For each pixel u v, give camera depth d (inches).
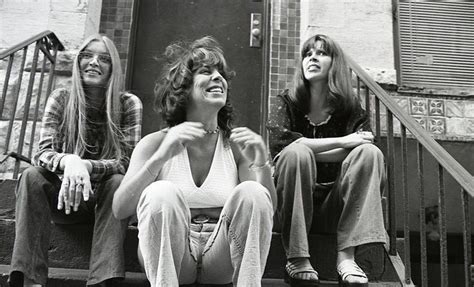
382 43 167.2
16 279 89.6
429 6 180.5
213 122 93.8
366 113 114.6
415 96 164.9
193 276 85.7
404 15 179.5
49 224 94.7
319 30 167.3
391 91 164.4
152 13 186.1
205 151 93.4
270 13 182.9
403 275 104.4
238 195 80.3
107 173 99.1
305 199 100.6
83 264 103.0
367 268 105.7
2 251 104.6
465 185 88.8
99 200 96.0
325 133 114.7
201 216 90.3
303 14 175.5
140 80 179.3
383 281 105.3
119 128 107.0
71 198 91.4
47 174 97.1
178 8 187.2
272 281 102.0
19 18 165.0
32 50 161.8
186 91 93.6
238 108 179.8
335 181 106.0
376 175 98.7
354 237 96.6
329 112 114.9
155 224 76.7
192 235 86.5
